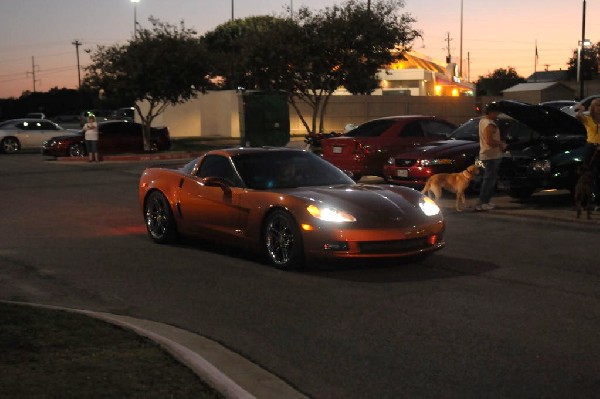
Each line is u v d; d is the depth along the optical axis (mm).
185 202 9766
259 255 9406
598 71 76562
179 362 5039
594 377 4945
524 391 4723
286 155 9555
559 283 7609
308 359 5406
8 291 7613
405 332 6004
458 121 42219
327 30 27844
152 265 8844
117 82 30016
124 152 29938
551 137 13414
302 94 30438
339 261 7879
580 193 11641
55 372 4793
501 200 14477
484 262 8688
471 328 6078
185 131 43094
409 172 14617
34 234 11234
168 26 30641
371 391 4773
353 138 16156
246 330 6152
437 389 4781
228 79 39875
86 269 8641
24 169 24078
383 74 49375
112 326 5938
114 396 4379
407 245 7984
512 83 78125
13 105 86562
